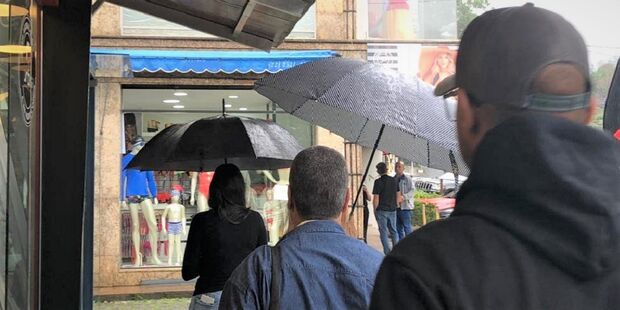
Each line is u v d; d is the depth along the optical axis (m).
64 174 2.92
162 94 9.57
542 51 1.00
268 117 9.91
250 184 9.86
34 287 2.81
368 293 2.04
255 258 2.08
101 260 9.23
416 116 3.12
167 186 9.68
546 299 0.92
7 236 2.40
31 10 2.78
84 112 2.95
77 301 2.88
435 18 10.52
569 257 0.91
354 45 10.20
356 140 4.24
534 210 0.94
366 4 10.33
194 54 8.98
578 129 0.97
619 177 0.95
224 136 4.39
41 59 2.93
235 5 3.76
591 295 0.94
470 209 0.99
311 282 2.04
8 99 2.43
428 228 1.01
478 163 1.00
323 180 2.15
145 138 9.49
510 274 0.92
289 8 3.55
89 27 2.97
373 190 11.41
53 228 2.89
